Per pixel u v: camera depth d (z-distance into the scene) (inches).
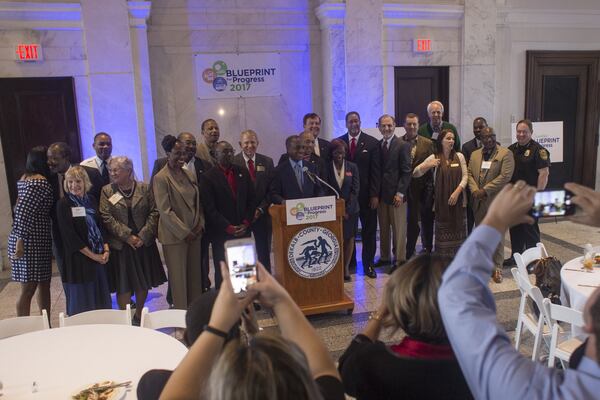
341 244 150.6
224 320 44.1
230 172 156.9
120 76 214.4
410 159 188.5
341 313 156.2
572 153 292.2
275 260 152.1
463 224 182.9
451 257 49.2
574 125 289.0
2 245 213.5
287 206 142.3
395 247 195.0
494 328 37.2
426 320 45.8
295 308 47.1
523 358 36.3
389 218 195.6
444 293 40.1
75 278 130.7
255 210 161.0
